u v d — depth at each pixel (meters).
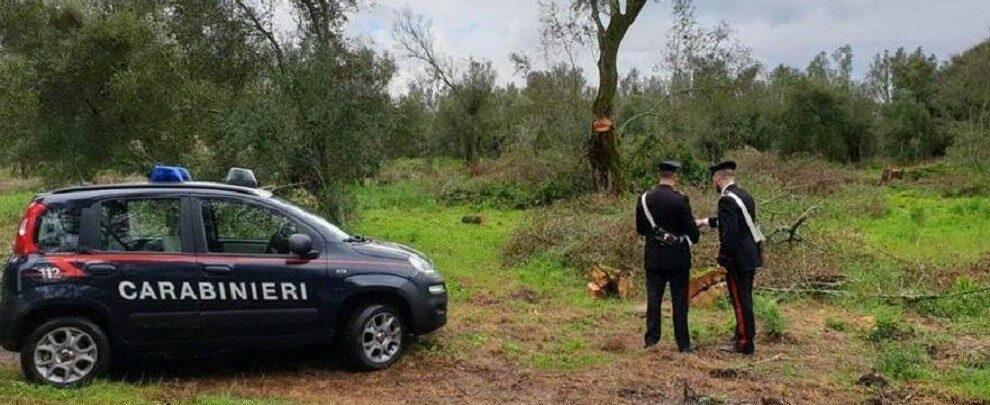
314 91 14.09
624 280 10.52
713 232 11.96
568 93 26.89
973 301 9.68
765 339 8.12
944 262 12.00
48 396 5.66
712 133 33.66
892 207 21.88
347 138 14.45
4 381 6.07
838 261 11.65
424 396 6.13
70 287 6.08
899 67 54.12
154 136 17.28
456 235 17.00
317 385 6.41
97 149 17.36
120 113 16.98
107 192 6.43
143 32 17.16
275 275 6.51
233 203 6.67
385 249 7.02
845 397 6.18
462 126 43.06
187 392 6.04
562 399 6.09
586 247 12.34
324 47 14.37
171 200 6.53
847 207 19.94
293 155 14.06
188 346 6.36
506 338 8.09
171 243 6.42
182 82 16.72
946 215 19.56
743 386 6.45
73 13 17.55
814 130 46.78
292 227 6.78
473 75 42.50
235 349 6.48
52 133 17.23
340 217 14.66
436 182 26.92
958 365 7.19
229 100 16.14
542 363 7.09
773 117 48.16
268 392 6.21
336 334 6.73
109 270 6.17
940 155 47.34
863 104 49.53
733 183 7.51
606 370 6.91
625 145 24.64
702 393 6.20
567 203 21.58
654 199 7.42
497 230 18.02
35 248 6.16
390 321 6.89
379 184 29.58
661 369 6.95
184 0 15.70
